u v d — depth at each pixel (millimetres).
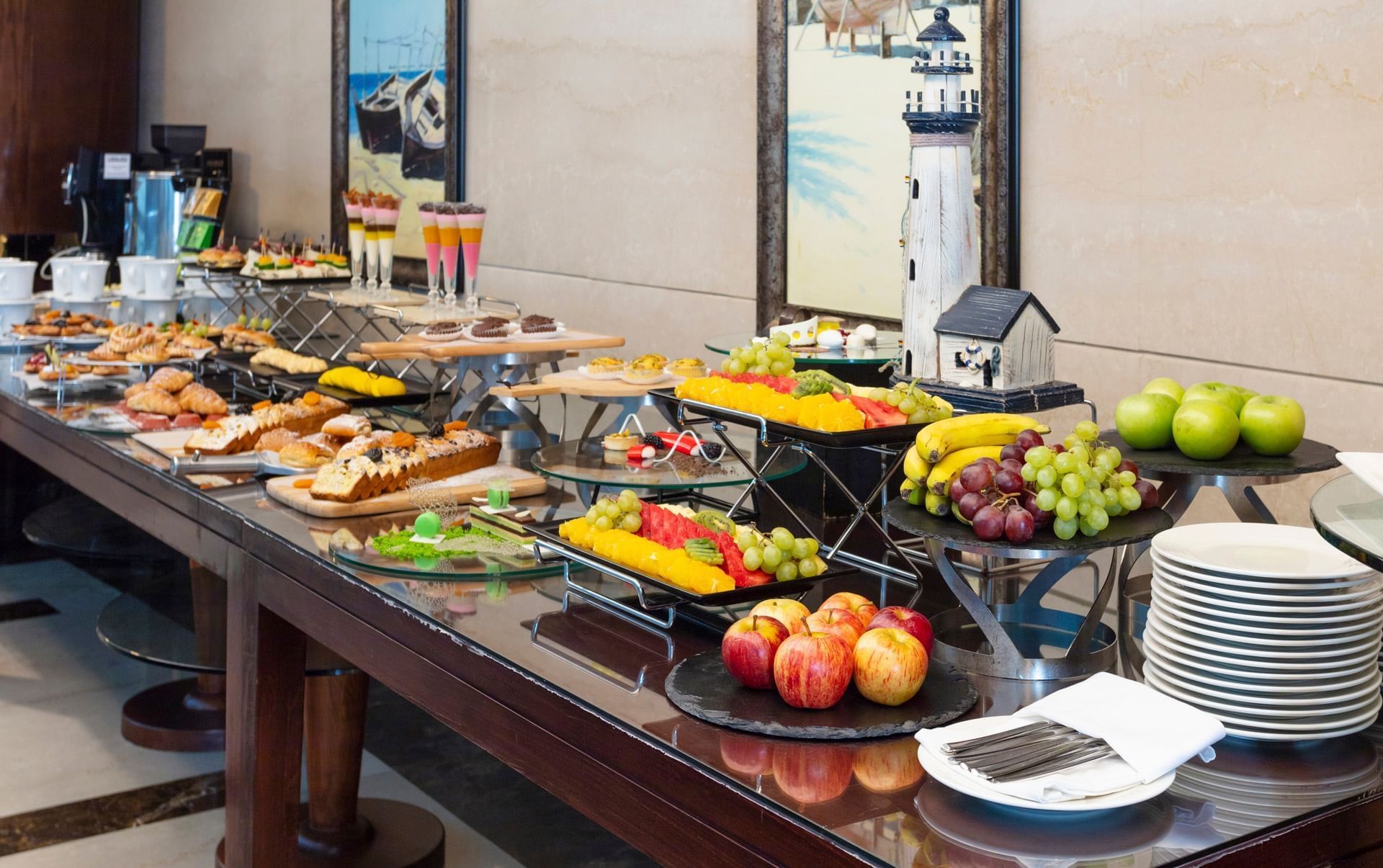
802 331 2248
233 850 2172
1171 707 1146
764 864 1099
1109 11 2293
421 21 4254
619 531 1607
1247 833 1037
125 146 6016
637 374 2305
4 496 4703
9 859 2609
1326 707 1191
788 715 1235
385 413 2871
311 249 4148
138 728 3199
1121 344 2342
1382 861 1131
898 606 1572
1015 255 2500
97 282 4051
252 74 5375
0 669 3666
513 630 1528
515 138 3951
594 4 3564
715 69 3182
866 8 2711
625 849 2740
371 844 2623
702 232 3275
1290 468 1527
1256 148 2100
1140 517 1407
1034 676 1352
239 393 3152
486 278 4172
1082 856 996
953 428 1459
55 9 5703
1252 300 2129
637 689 1340
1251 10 2084
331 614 1803
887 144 2701
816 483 2016
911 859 990
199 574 2920
